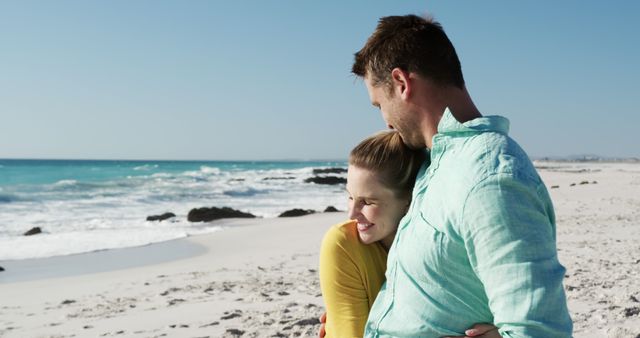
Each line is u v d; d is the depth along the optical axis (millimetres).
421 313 1696
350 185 2121
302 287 7445
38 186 33812
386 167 2037
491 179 1511
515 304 1438
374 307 1967
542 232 1488
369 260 2158
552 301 1428
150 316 6000
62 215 21094
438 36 1771
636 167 89188
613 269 7816
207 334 5086
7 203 25000
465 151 1639
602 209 18828
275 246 12711
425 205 1712
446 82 1766
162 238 14750
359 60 1934
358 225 2137
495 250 1480
